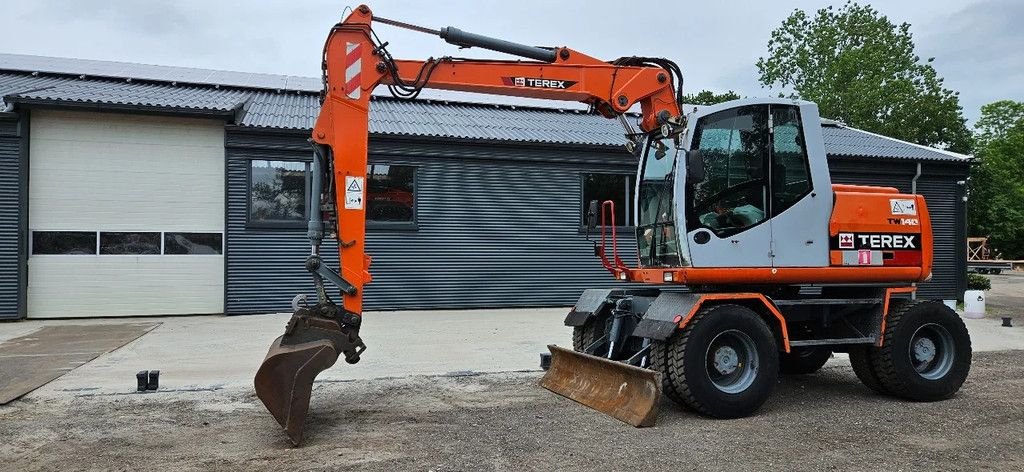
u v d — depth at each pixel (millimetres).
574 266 15047
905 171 16891
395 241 13992
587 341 7238
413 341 10250
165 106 12688
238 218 13133
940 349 6957
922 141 39312
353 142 5879
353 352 5676
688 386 5824
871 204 6750
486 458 4867
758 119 6453
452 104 17516
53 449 5078
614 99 6594
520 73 6383
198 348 9492
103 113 12820
